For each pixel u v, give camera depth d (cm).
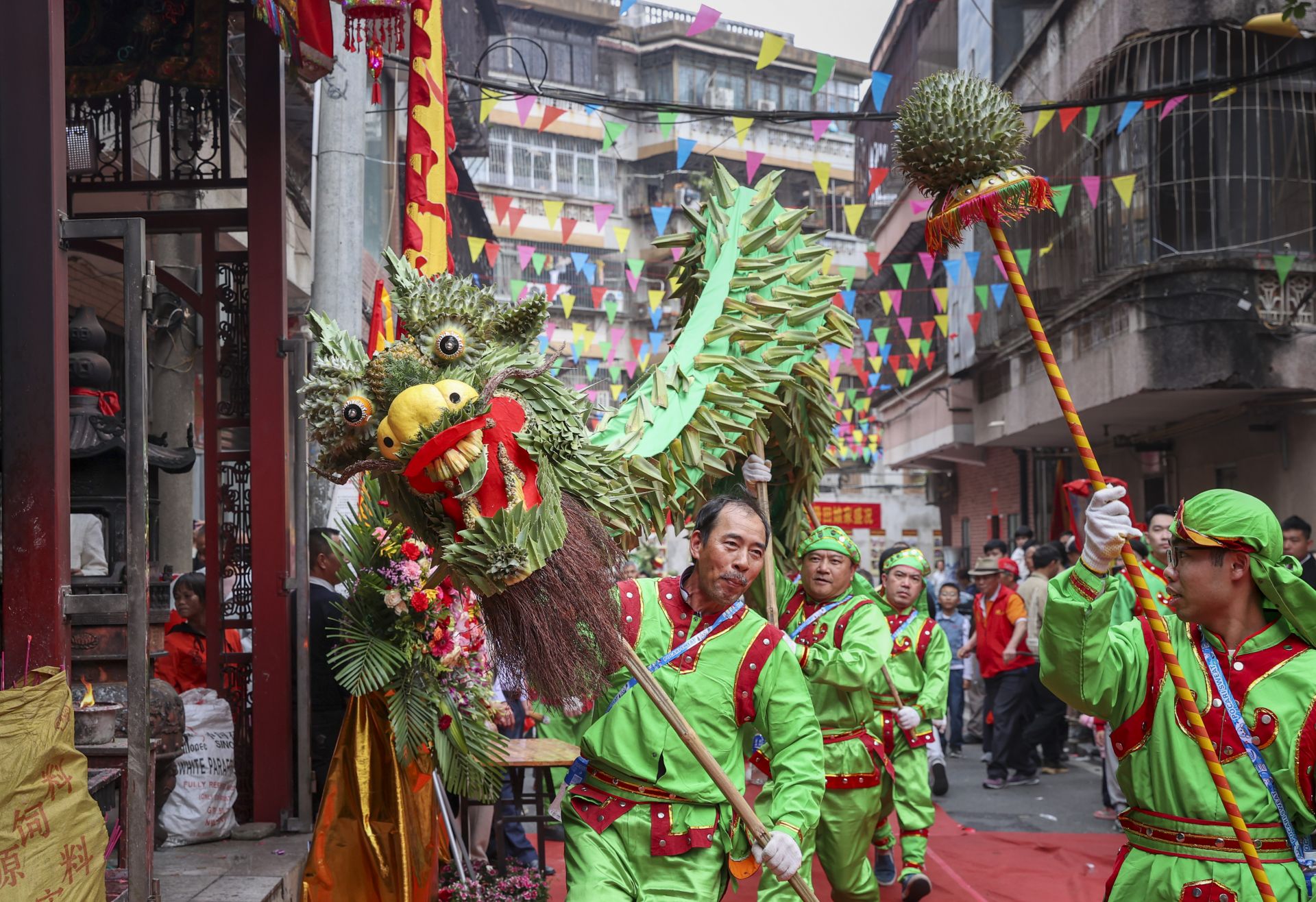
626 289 3341
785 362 490
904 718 619
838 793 538
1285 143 1264
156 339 895
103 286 932
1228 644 293
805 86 3634
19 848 273
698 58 3475
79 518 601
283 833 513
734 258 517
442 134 593
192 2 576
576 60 3356
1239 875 278
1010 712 987
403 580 425
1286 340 1256
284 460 533
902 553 666
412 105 586
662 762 353
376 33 488
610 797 357
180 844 486
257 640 525
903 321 1709
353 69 748
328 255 738
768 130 3538
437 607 435
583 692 299
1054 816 869
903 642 646
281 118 561
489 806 625
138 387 343
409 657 431
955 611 1250
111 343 1073
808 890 339
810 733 361
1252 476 1384
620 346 3303
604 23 3347
